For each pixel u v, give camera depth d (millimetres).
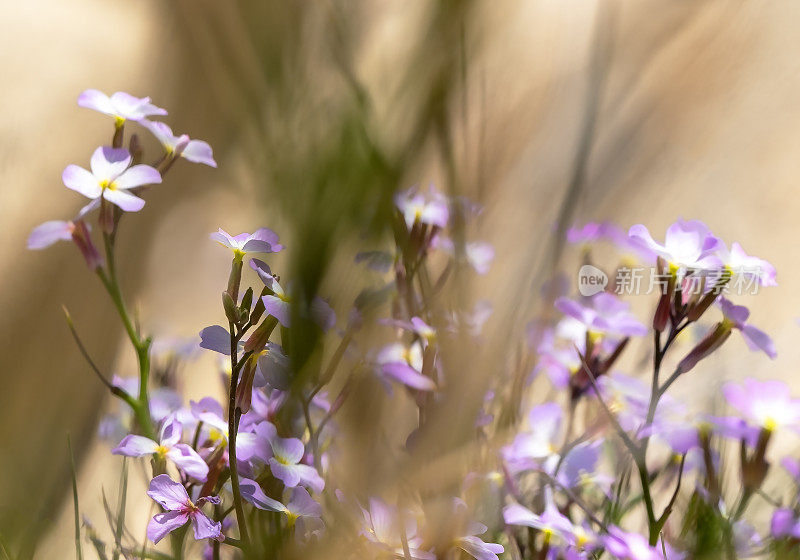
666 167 628
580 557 680
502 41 625
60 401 667
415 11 623
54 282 699
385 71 623
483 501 664
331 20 623
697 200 671
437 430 641
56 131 1347
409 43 623
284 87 623
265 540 658
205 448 685
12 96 1456
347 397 643
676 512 697
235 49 622
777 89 631
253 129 623
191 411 686
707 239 674
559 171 626
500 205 626
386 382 646
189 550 697
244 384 657
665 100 627
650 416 677
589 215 627
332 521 658
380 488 645
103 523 705
